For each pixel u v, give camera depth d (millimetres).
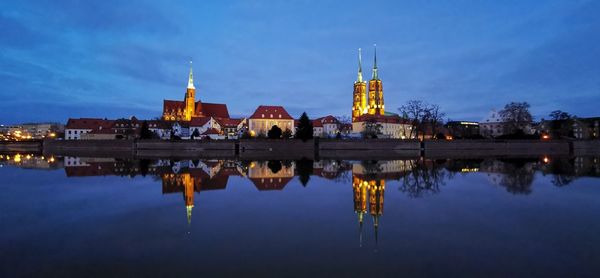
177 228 23469
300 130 138000
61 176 54188
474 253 18562
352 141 138250
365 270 16312
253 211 28812
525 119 162750
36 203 32406
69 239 21172
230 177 52688
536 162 83812
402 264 17047
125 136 182875
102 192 38719
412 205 31281
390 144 139500
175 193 38000
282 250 19062
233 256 18156
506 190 39719
